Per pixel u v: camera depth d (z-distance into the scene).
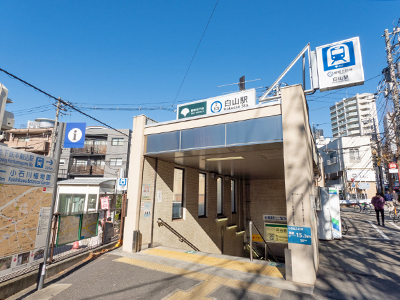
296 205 5.05
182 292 4.48
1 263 4.20
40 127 31.42
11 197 4.43
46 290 4.80
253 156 7.93
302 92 5.45
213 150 6.96
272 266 5.91
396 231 10.32
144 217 7.80
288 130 5.44
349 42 6.77
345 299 4.13
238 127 6.32
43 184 5.11
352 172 36.75
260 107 6.06
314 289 4.55
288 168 5.28
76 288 4.80
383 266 5.84
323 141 57.03
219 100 8.25
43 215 5.08
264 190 15.59
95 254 7.17
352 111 81.44
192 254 7.10
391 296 4.22
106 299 4.30
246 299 4.17
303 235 4.89
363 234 9.96
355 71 6.54
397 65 15.09
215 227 12.21
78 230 6.98
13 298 4.51
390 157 24.95
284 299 4.15
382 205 11.94
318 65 7.01
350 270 5.59
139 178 7.75
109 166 31.19
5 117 6.27
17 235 4.50
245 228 15.43
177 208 9.69
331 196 9.34
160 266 5.98
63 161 31.56
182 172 10.18
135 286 4.80
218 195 13.02
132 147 8.16
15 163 4.48
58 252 7.41
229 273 5.42
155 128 7.87
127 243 7.45
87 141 32.88
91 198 15.34
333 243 8.40
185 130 7.23
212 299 4.20
